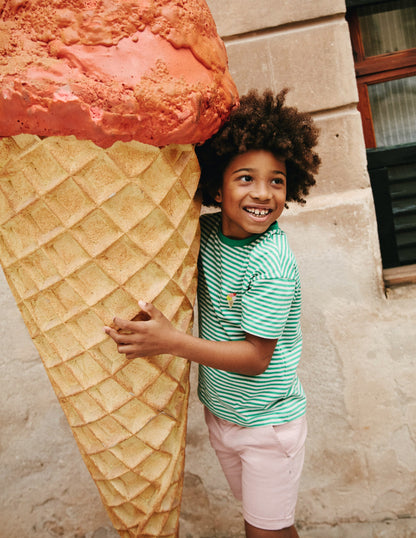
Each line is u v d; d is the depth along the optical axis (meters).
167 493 1.59
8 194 1.32
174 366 1.53
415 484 2.50
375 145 2.61
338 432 2.48
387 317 2.39
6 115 1.17
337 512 2.54
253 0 2.23
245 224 1.50
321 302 2.40
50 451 2.55
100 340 1.40
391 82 2.57
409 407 2.45
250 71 2.29
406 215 2.58
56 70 1.16
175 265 1.42
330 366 2.44
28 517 2.59
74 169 1.24
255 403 1.67
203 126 1.31
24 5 1.19
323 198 2.35
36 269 1.39
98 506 2.59
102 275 1.36
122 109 1.17
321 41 2.24
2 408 2.51
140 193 1.30
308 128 1.62
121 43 1.19
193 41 1.27
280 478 1.71
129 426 1.47
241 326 1.55
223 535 2.59
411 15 2.50
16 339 2.46
